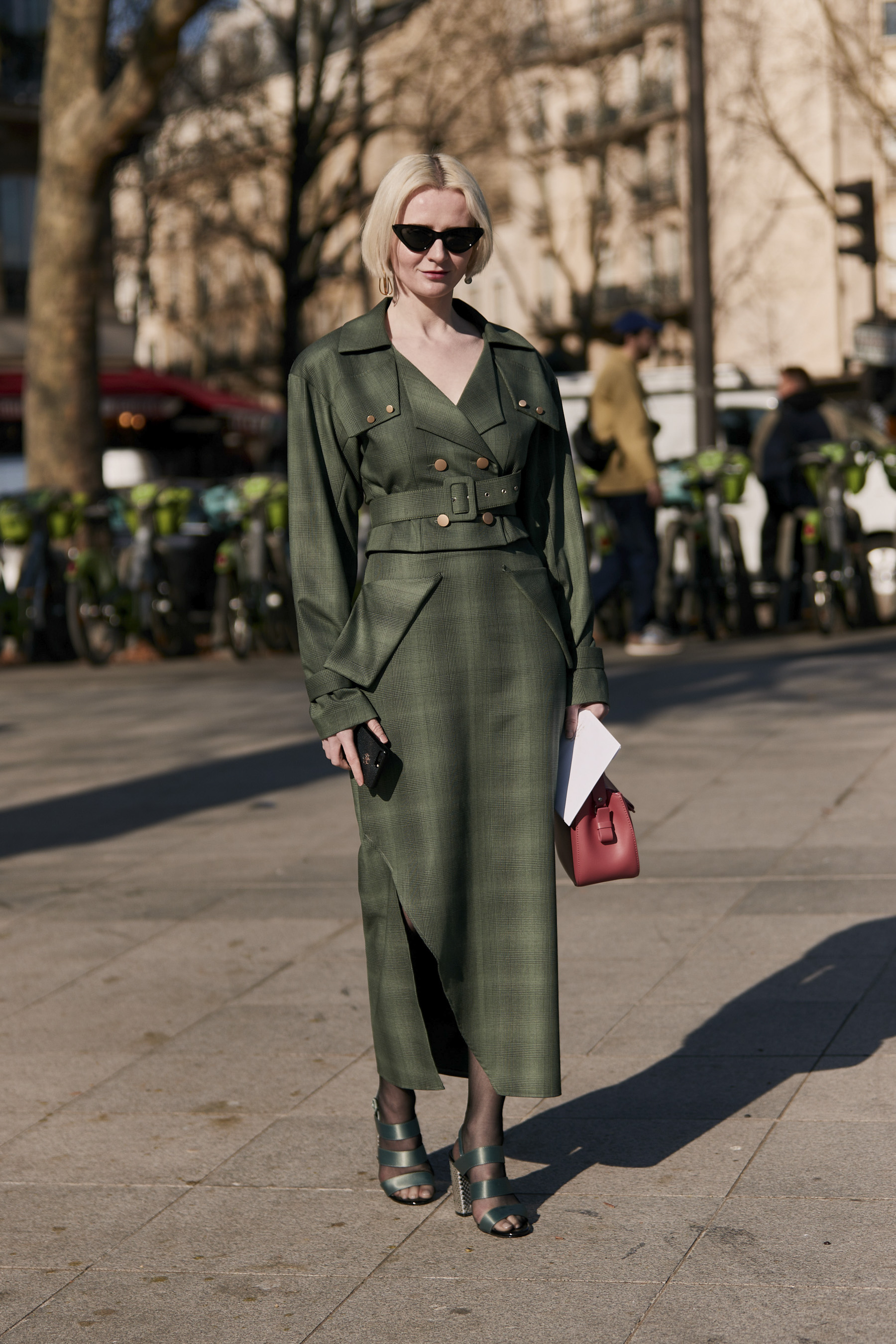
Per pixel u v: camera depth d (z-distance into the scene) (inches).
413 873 119.7
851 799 247.4
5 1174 134.4
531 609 120.3
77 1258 118.6
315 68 1072.2
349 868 232.1
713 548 464.4
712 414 534.3
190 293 2324.1
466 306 126.8
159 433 1176.2
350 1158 134.3
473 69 1142.3
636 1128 136.5
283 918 207.0
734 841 228.4
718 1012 161.9
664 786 266.2
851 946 179.2
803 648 431.2
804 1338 100.8
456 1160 123.0
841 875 207.0
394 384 119.6
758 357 1798.7
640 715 332.5
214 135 1212.5
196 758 325.4
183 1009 173.9
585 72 1601.9
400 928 122.0
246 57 1143.0
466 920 121.0
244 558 498.9
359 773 118.5
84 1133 142.2
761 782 264.5
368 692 119.7
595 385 426.6
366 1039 161.9
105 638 511.5
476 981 121.6
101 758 331.0
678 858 221.6
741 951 180.2
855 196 593.6
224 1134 140.2
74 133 560.4
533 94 1550.2
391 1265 114.9
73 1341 106.3
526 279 2117.4
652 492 422.3
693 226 540.4
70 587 495.8
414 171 119.0
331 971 184.1
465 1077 128.0
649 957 180.4
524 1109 142.6
